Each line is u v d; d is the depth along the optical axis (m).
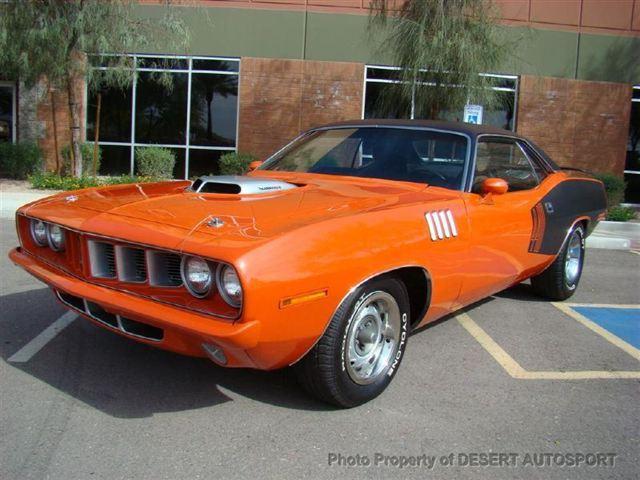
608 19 16.55
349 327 3.20
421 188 4.17
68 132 16.23
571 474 2.87
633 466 2.96
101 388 3.54
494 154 4.68
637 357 4.52
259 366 2.96
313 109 16.14
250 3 15.83
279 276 2.76
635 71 16.86
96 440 2.98
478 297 4.52
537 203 4.94
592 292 6.61
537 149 5.48
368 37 14.16
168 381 3.67
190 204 3.44
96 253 3.25
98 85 14.37
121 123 16.42
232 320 2.75
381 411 3.41
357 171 4.51
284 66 16.02
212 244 2.80
